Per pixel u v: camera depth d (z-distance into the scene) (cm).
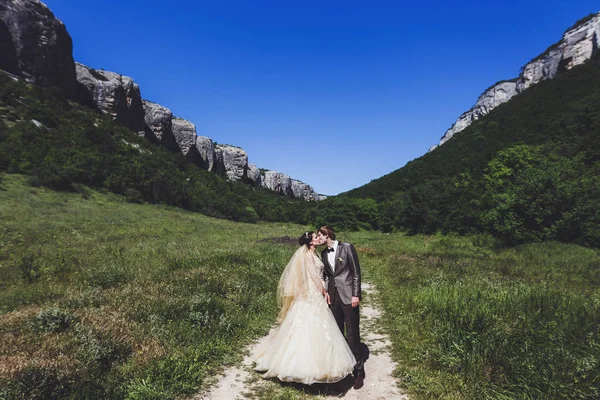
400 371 402
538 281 909
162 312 543
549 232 1817
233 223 4088
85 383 315
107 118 6881
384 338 530
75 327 440
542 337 431
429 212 3134
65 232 1689
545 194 1858
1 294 647
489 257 1501
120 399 313
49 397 292
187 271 857
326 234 412
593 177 2088
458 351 410
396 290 807
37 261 969
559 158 2470
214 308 585
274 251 1386
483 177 3194
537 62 10838
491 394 327
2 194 2458
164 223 2653
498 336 434
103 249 1260
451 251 1798
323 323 383
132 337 429
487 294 666
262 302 670
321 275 407
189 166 7638
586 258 1407
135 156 5084
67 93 6900
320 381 357
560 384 316
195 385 358
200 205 4891
